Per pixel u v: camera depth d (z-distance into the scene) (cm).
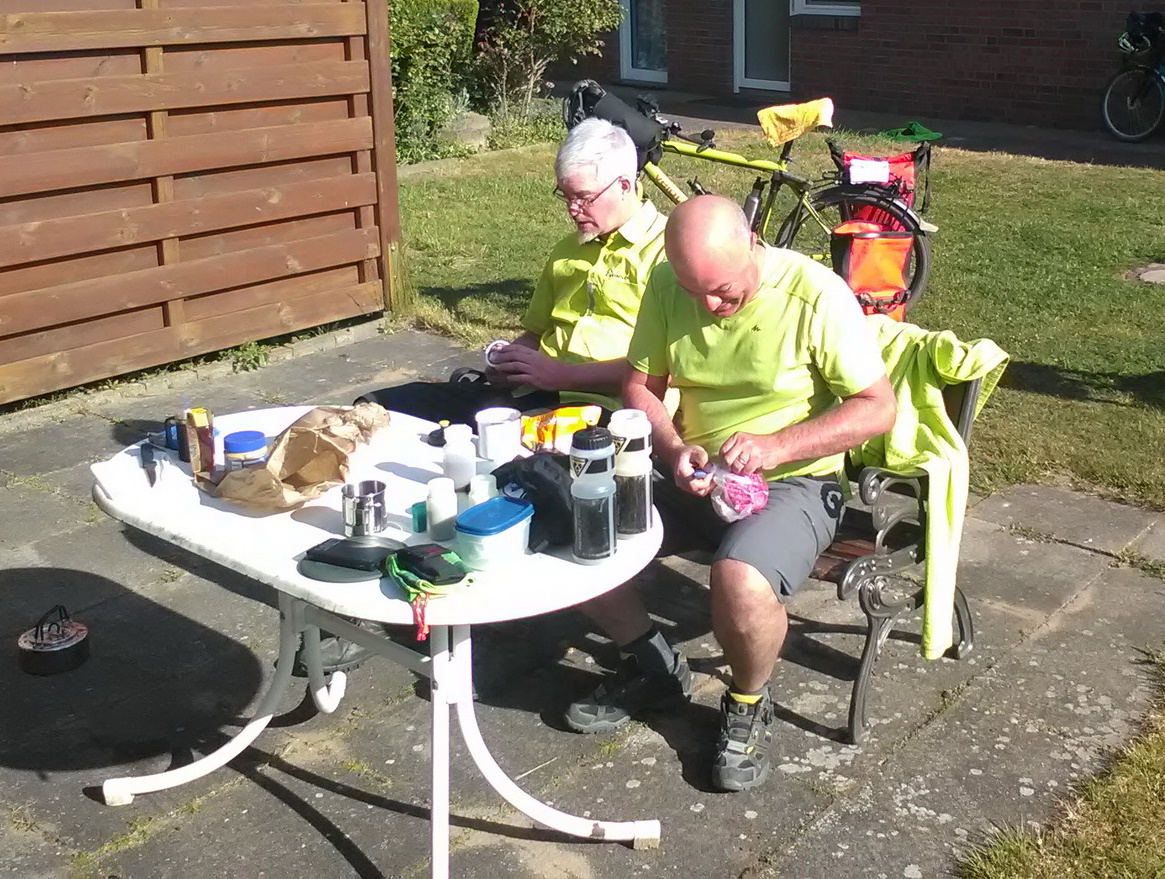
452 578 217
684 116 1309
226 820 276
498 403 370
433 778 243
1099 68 1158
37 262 510
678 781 288
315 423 280
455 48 1151
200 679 332
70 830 272
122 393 545
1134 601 365
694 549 319
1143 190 927
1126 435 481
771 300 287
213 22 545
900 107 1316
